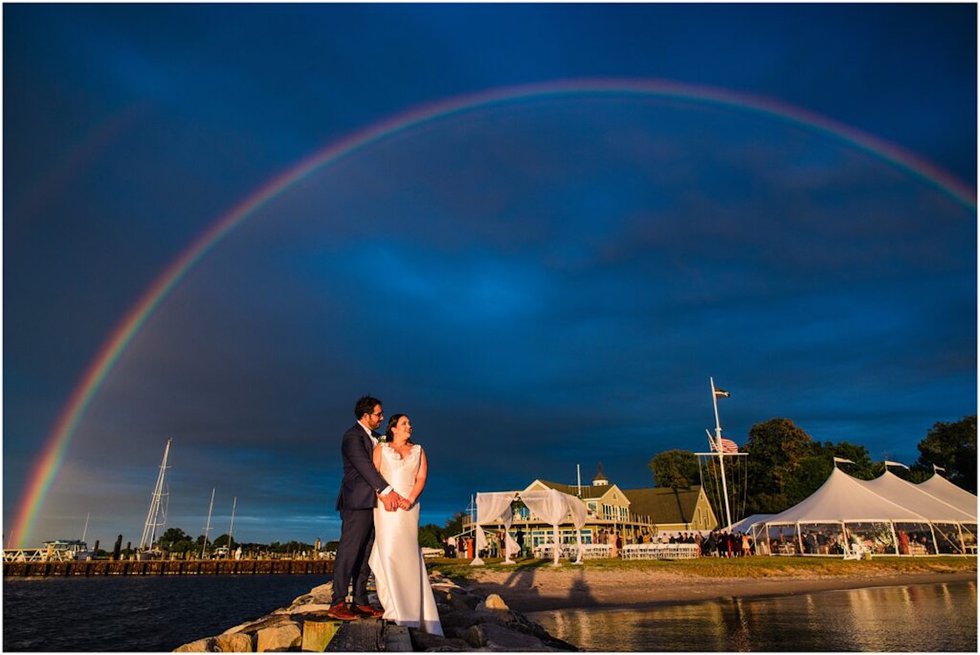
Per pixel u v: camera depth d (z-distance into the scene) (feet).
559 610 57.16
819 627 42.42
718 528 224.74
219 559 393.91
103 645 75.51
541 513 110.63
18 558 350.23
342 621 21.35
